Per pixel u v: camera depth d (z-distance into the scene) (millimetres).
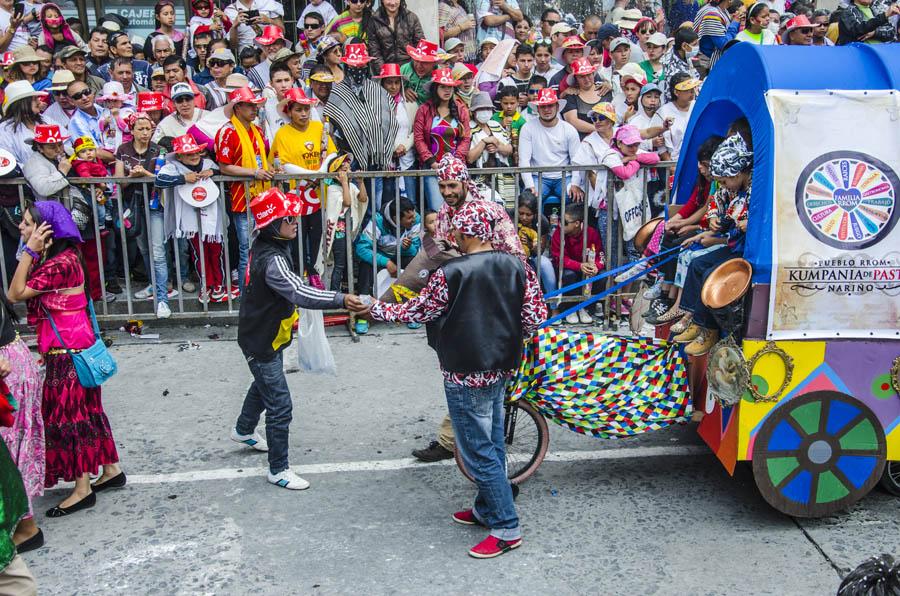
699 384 4836
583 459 5359
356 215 7594
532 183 8016
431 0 9617
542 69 10086
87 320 4703
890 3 8375
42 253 4582
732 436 4504
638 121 8414
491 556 4301
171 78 8508
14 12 9258
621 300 7645
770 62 4418
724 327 4457
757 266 4320
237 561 4301
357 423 5887
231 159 7262
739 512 4719
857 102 4285
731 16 10492
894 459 4582
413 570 4211
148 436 5715
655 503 4812
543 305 4262
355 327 7590
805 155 4281
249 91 7137
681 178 5715
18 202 7062
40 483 4445
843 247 4320
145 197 7168
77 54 8367
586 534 4508
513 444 5180
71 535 4555
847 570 4160
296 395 6352
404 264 7781
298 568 4242
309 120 7625
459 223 4133
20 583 3365
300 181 7344
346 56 7801
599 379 4801
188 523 4656
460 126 7992
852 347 4418
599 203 7715
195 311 7855
